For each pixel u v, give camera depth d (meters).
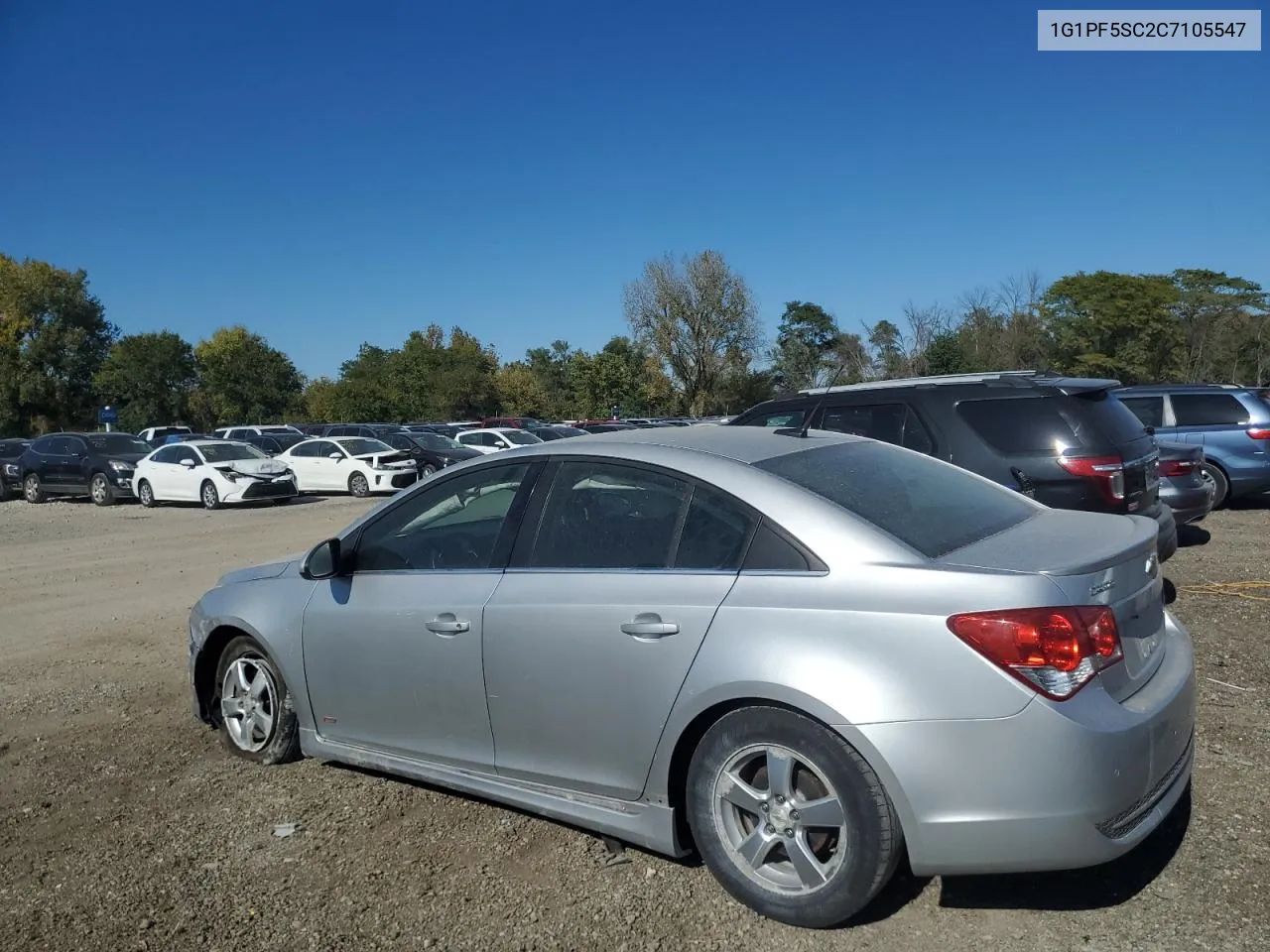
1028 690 2.81
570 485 3.81
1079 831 2.80
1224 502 12.53
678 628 3.27
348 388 56.94
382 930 3.29
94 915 3.46
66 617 8.98
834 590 3.08
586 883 3.52
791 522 3.26
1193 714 3.33
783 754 3.10
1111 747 2.84
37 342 66.44
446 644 3.87
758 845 3.18
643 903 3.36
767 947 3.07
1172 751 3.12
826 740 3.00
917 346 52.88
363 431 33.72
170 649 7.46
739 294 62.44
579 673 3.49
